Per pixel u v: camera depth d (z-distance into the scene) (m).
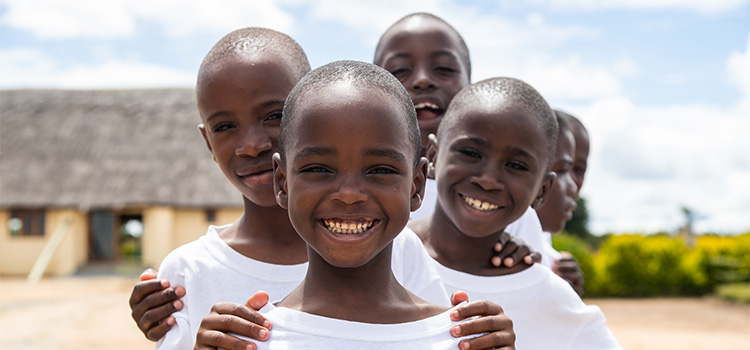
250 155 2.43
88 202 24.05
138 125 26.64
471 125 2.72
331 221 1.86
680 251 21.31
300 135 1.82
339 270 1.94
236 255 2.52
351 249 1.84
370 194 1.79
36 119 26.92
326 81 1.87
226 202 24.06
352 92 1.81
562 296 2.90
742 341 13.05
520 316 2.84
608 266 21.16
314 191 1.80
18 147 25.83
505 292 2.84
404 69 3.80
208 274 2.50
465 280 2.85
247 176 2.48
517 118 2.69
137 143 25.97
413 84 3.73
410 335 1.88
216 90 2.46
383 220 1.84
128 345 12.58
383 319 1.93
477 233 2.75
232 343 1.86
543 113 2.82
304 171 1.83
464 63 3.96
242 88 2.43
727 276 20.84
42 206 24.03
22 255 24.78
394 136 1.82
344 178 1.79
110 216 27.09
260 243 2.55
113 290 21.20
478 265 2.91
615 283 21.11
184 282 2.52
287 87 2.47
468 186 2.71
